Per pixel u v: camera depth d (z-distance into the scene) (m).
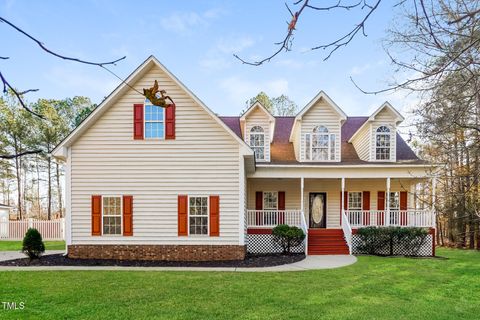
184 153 13.45
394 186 18.70
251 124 17.70
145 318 6.02
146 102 13.55
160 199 13.38
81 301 7.05
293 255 14.54
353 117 22.58
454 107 4.19
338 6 2.54
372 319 6.00
